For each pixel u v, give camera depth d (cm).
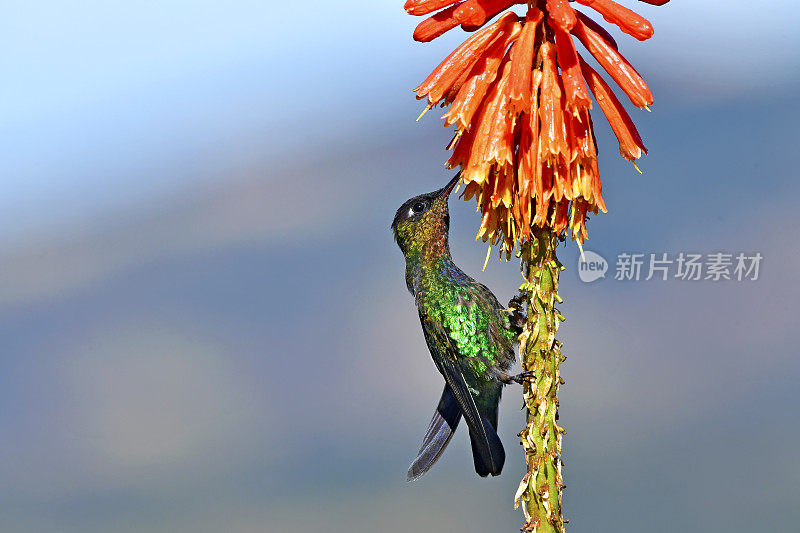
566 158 737
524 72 737
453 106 771
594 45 764
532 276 756
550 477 734
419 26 781
